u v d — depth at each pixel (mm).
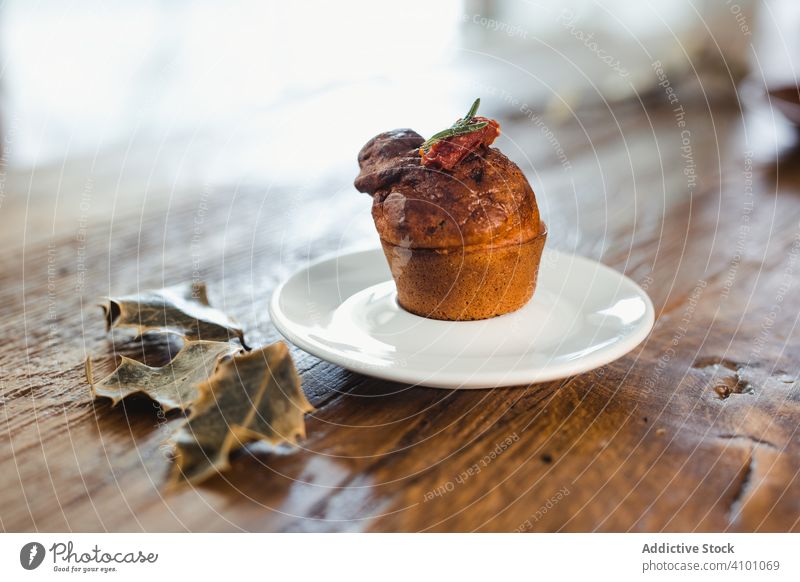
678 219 570
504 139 742
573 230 552
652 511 301
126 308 391
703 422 344
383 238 402
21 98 836
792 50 1048
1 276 475
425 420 342
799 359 390
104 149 743
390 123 783
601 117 830
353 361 340
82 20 916
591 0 1103
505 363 343
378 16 1028
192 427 314
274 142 751
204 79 935
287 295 400
